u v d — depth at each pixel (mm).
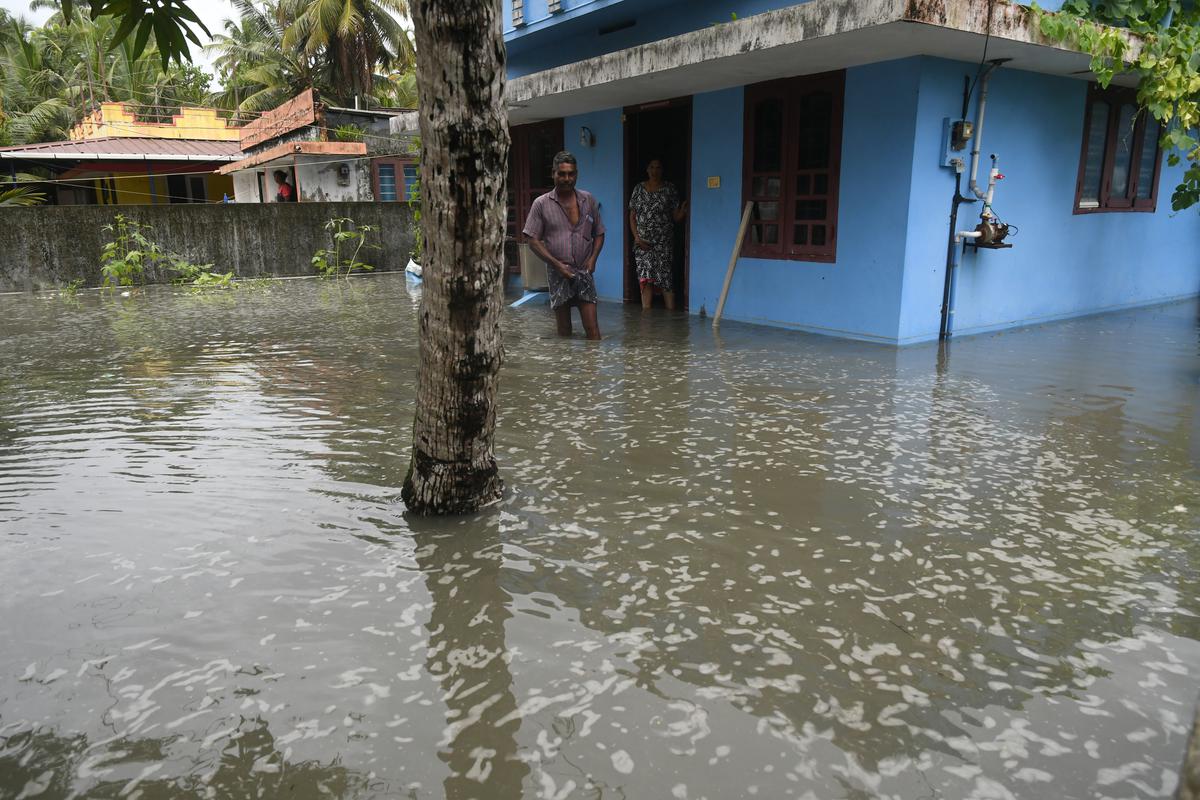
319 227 15500
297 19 32188
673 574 3021
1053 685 2334
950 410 5176
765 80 8047
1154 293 10031
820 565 3082
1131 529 3377
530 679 2387
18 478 4125
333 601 2836
